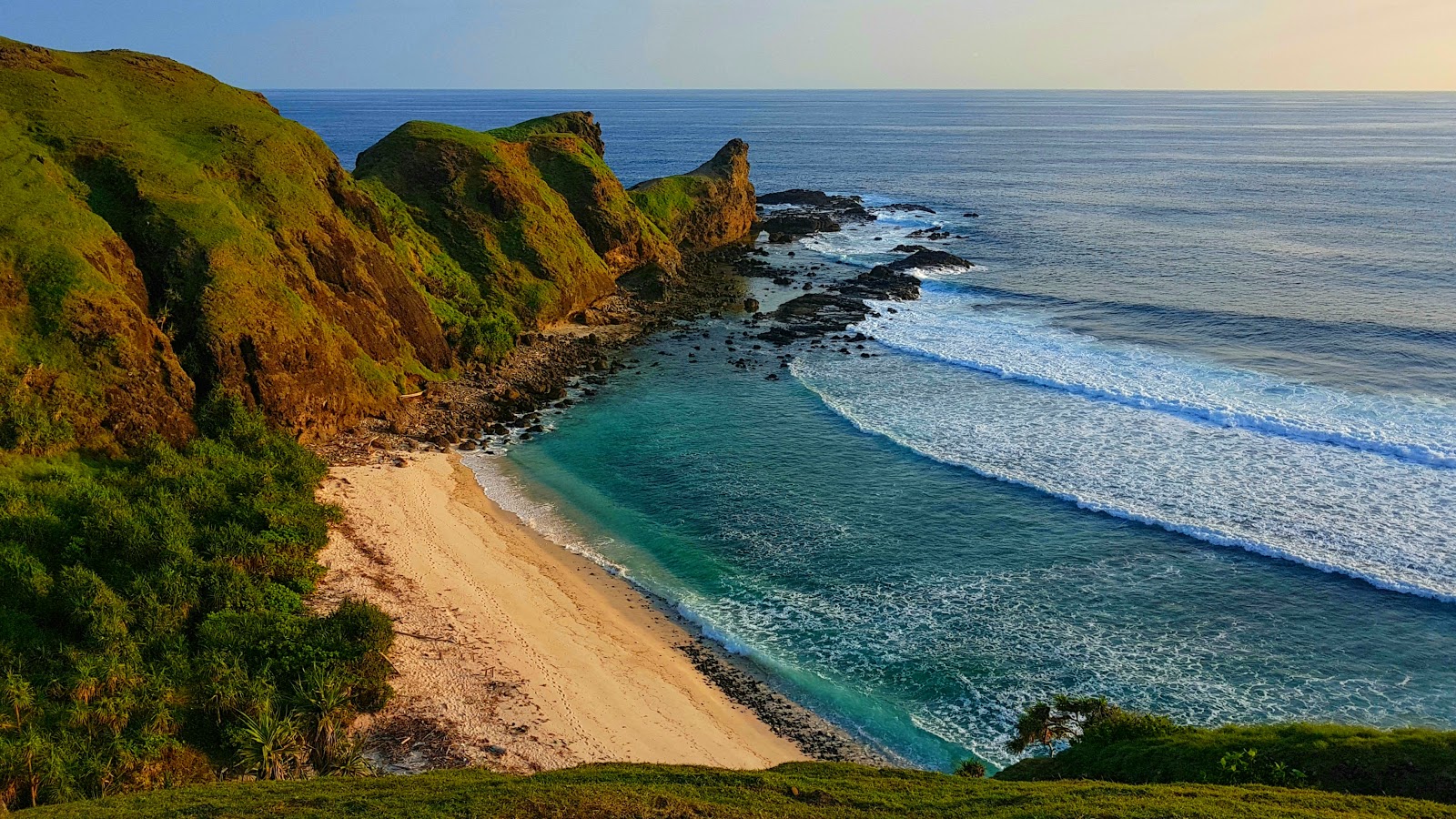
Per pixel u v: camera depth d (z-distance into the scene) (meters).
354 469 53.78
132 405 46.25
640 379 72.88
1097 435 58.47
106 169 55.69
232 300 52.53
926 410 64.38
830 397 67.69
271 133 67.69
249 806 25.08
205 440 48.03
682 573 44.50
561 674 36.19
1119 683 35.62
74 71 63.16
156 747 28.34
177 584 35.16
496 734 32.22
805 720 34.38
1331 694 34.59
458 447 59.31
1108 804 23.80
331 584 40.38
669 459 57.66
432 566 43.59
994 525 48.06
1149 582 42.28
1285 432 56.94
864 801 25.77
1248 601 40.56
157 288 52.00
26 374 42.91
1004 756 32.12
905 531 47.81
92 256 49.12
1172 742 28.73
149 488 41.75
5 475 39.66
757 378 72.75
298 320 56.31
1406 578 41.03
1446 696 34.28
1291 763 26.36
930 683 36.12
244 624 34.09
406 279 71.25
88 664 30.14
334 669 32.59
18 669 30.16
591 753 31.70
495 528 48.47
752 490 52.97
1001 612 40.59
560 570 44.56
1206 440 56.78
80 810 24.64
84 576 34.50
